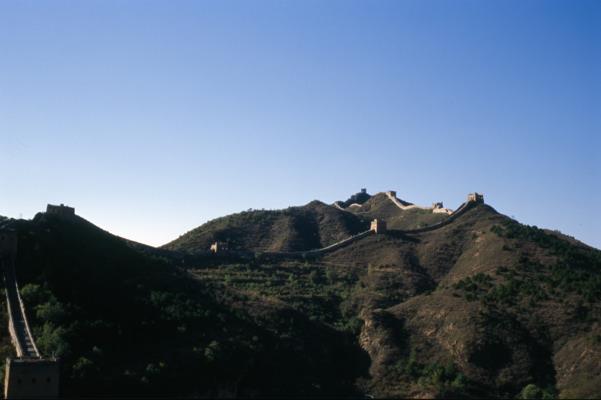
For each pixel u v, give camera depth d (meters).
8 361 91.88
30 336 105.06
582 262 179.50
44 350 102.69
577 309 150.12
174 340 120.50
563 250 185.88
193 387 110.62
